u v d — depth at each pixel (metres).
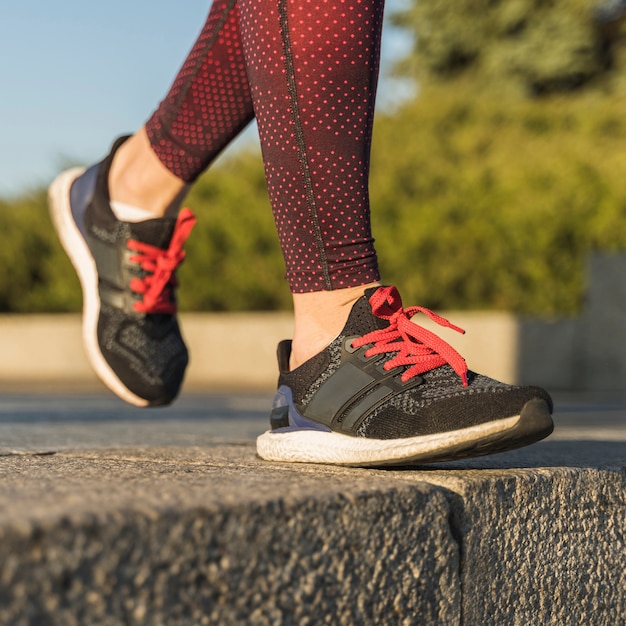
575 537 1.23
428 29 13.87
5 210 8.66
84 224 1.79
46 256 8.30
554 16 13.21
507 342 6.40
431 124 9.12
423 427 1.18
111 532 0.74
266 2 1.21
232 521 0.82
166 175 1.72
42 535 0.70
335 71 1.21
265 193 7.73
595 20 13.45
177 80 1.62
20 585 0.68
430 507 1.02
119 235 1.73
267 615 0.85
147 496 0.84
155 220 1.72
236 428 2.28
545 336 6.34
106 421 2.52
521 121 9.56
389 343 1.28
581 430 2.45
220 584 0.81
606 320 6.23
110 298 1.74
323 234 1.27
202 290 7.54
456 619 1.05
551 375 6.34
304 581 0.88
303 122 1.22
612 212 6.86
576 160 7.52
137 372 1.73
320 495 0.91
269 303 7.46
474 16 13.60
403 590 0.98
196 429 2.21
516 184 7.23
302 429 1.31
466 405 1.17
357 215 1.27
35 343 7.75
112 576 0.74
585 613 1.24
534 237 6.90
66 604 0.71
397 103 9.70
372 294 1.28
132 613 0.75
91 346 1.77
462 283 7.03
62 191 1.87
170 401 1.80
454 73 14.11
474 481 1.09
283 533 0.86
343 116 1.22
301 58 1.20
